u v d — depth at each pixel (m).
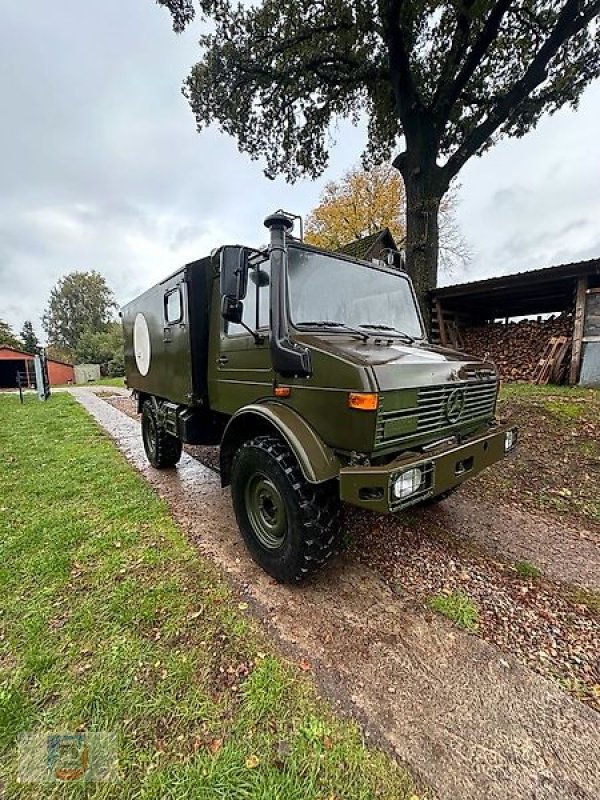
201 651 1.90
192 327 3.29
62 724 1.53
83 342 45.31
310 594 2.34
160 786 1.30
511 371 8.60
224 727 1.51
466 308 10.58
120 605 2.24
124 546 2.94
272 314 2.38
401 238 23.50
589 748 1.44
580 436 4.69
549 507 3.51
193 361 3.33
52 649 1.92
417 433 2.18
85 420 8.81
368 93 9.70
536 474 4.10
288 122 10.48
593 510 3.42
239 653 1.88
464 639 1.98
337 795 1.28
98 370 36.84
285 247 2.40
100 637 2.00
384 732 1.50
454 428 2.51
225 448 2.89
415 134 8.41
